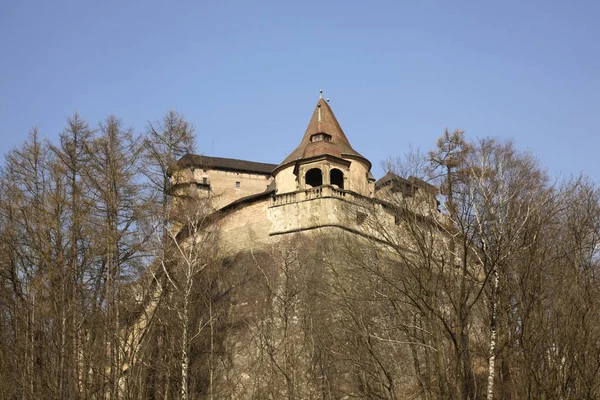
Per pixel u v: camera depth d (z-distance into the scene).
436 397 29.34
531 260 29.69
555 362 28.61
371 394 34.34
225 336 45.91
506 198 33.25
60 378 39.44
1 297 43.59
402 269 34.78
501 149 42.19
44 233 44.12
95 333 42.03
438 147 43.78
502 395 29.92
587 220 33.47
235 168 85.31
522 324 29.02
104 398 39.25
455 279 32.53
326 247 44.69
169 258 45.50
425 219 34.41
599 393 29.06
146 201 46.56
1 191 45.69
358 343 35.34
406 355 37.09
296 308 44.12
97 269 44.78
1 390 40.16
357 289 36.81
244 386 42.47
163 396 41.81
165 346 43.53
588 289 30.19
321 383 39.06
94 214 45.09
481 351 32.53
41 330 42.25
